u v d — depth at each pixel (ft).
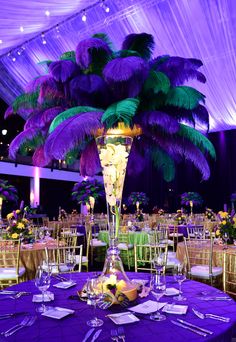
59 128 10.69
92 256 25.99
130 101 10.77
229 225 15.92
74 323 6.24
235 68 38.70
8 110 13.61
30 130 13.00
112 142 8.73
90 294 6.45
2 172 53.01
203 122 13.38
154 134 12.74
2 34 33.76
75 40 35.94
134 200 45.68
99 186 41.45
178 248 16.57
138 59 10.66
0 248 15.60
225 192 61.36
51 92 12.06
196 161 13.37
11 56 42.47
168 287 8.53
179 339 5.56
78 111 11.39
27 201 61.16
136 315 6.56
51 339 5.58
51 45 38.04
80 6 32.32
